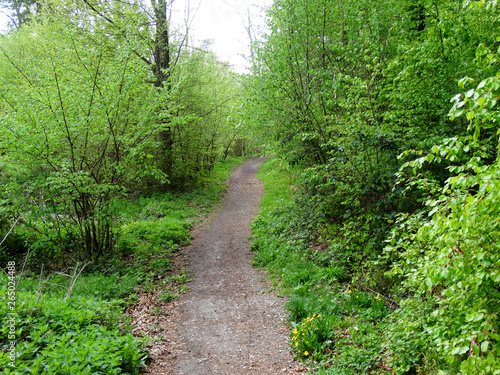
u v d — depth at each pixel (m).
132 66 8.12
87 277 7.25
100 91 7.91
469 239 2.54
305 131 8.52
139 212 13.45
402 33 7.27
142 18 12.49
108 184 7.97
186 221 12.36
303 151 8.78
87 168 8.34
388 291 5.74
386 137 6.47
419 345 3.77
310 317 4.94
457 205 2.61
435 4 6.79
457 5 6.11
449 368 3.29
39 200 7.75
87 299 5.67
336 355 4.20
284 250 8.35
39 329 3.96
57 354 3.43
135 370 4.09
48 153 7.45
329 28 8.48
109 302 5.93
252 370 4.29
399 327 3.98
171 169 16.09
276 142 9.05
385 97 7.20
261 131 9.31
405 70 6.04
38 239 8.19
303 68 8.63
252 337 5.11
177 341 5.12
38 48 12.66
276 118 8.78
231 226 11.97
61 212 8.00
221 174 22.66
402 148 6.43
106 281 7.06
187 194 16.45
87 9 11.91
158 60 14.81
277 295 6.44
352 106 7.10
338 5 7.97
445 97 6.12
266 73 8.52
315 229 8.77
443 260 2.71
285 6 8.19
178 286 7.29
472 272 2.65
